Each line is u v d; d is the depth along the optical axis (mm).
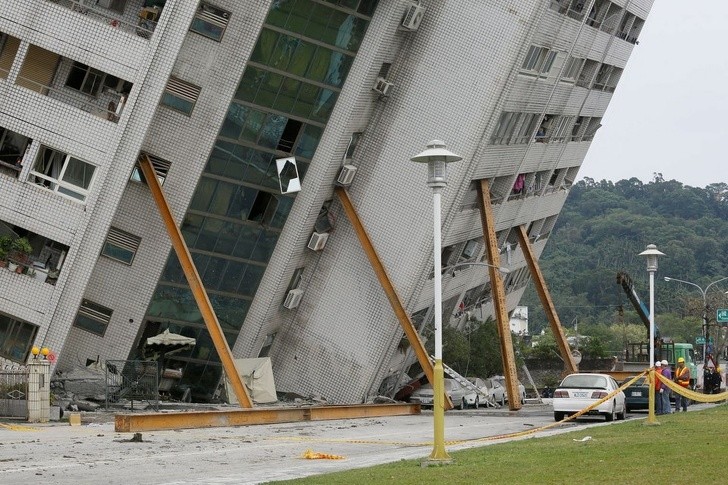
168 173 46531
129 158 42719
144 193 46406
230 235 48969
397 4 48844
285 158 48625
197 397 49969
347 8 47625
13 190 43062
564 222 184125
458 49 52562
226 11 45438
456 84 52594
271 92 47156
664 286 155500
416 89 52938
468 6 52438
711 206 195125
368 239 52750
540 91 58406
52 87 44062
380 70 51562
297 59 47188
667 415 40625
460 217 57094
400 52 52906
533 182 68250
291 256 50938
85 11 43719
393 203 53281
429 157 22391
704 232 175000
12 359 43625
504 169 59344
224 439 30359
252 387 48969
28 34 42625
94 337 47188
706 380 61719
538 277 68688
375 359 53750
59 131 42719
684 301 132000
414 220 53062
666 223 172125
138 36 42375
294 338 54625
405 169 53094
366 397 54094
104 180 42562
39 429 31516
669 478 16828
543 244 82688
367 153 53625
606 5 65250
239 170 47844
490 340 71375
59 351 43219
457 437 32562
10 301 43375
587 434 29031
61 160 43125
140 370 43406
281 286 51562
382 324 53688
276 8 45938
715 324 97438
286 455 24766
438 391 21391
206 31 45406
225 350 44219
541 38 54875
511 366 54875
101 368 45531
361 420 44438
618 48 72250
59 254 44188
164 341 47719
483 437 32312
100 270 46781
